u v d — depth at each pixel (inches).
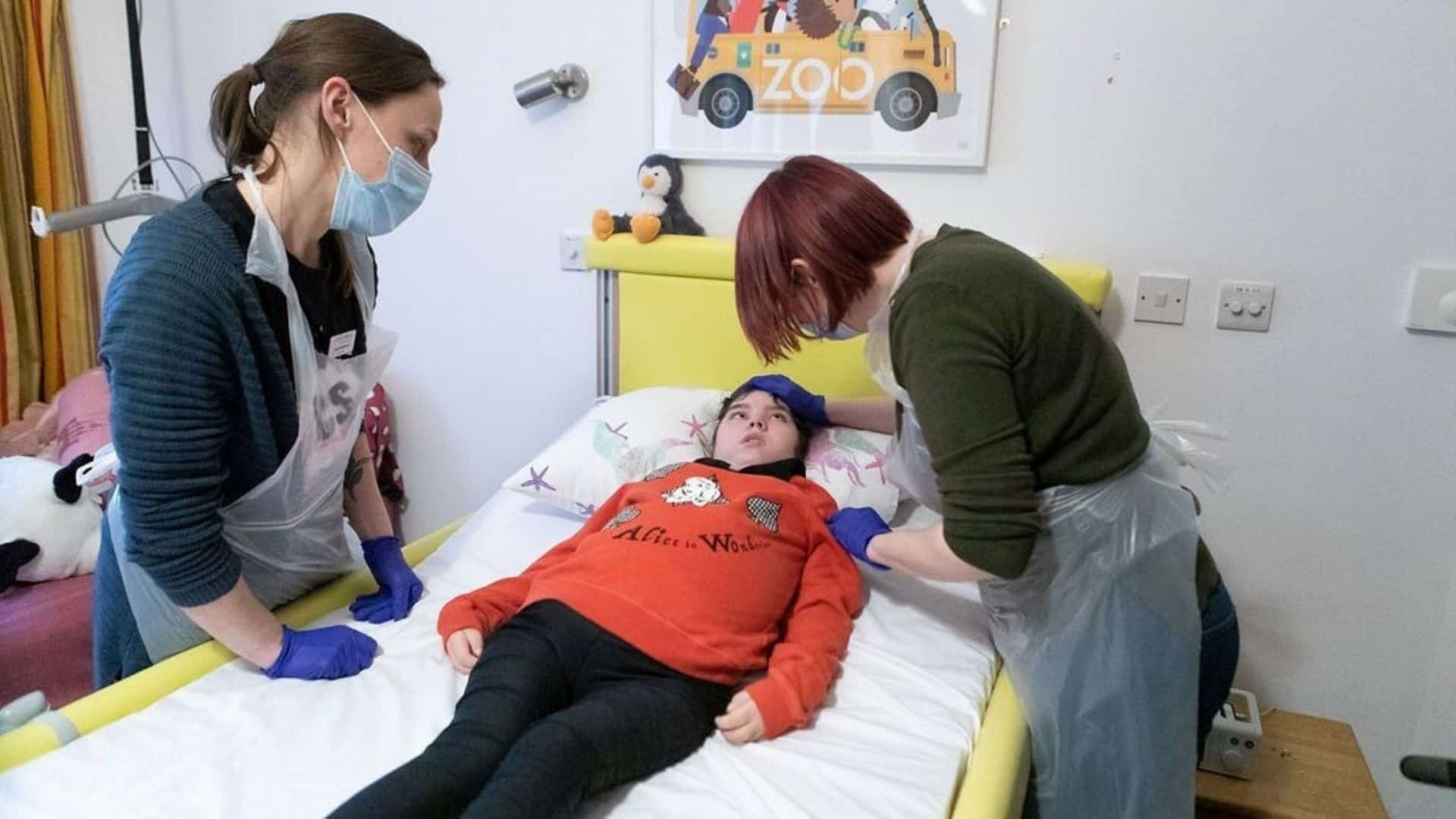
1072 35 68.4
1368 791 63.9
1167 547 47.3
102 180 102.5
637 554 50.9
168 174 102.2
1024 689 50.6
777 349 47.9
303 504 52.9
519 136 86.3
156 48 98.9
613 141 83.1
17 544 72.1
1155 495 46.7
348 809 36.1
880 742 45.8
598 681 46.2
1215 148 66.8
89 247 101.2
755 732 45.1
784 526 55.0
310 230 47.5
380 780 38.1
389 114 45.9
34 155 94.5
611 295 84.7
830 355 77.1
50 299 98.1
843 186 43.8
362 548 62.4
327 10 90.5
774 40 75.2
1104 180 70.0
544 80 80.9
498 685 43.9
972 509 40.4
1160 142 68.1
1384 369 66.2
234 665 51.0
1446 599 68.1
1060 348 41.7
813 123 75.8
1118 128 68.8
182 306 41.6
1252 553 72.4
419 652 52.7
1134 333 71.8
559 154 85.3
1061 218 71.7
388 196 47.5
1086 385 42.8
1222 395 70.5
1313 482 69.6
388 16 88.3
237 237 44.0
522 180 87.4
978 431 39.9
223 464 47.7
